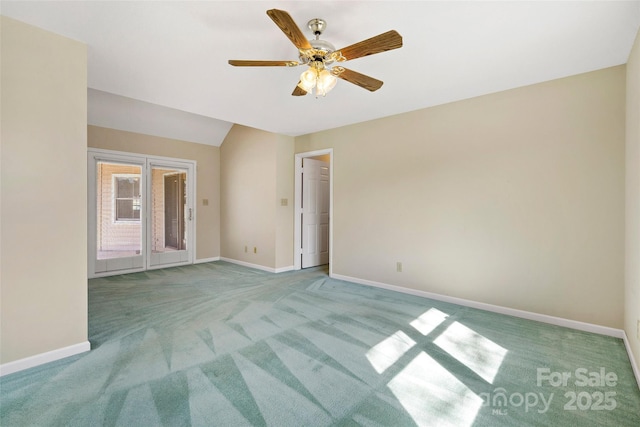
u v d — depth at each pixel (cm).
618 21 195
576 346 237
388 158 397
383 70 266
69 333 220
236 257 579
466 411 163
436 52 235
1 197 194
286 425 152
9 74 197
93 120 454
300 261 536
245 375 196
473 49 231
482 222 323
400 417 158
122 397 172
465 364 210
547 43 222
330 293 380
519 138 300
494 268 316
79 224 225
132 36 217
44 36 209
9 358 197
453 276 343
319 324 280
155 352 226
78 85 223
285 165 514
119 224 488
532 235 293
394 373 199
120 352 226
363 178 424
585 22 196
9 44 196
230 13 191
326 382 189
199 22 201
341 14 191
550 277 285
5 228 196
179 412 160
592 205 264
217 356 221
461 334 259
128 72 272
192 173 574
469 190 331
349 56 190
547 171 285
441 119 350
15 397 172
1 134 194
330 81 202
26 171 203
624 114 251
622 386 186
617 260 254
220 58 248
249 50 236
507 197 307
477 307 326
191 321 287
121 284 423
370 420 156
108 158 472
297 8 185
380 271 408
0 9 188
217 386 184
